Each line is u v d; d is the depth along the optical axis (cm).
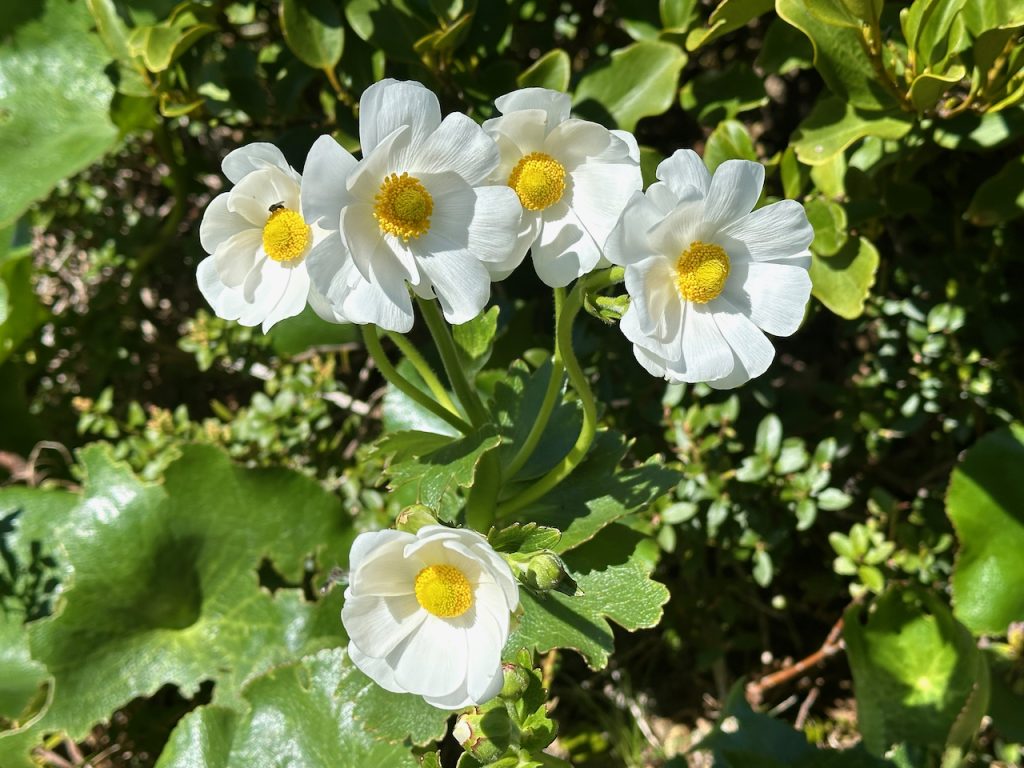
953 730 43
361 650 27
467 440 32
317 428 51
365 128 24
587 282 28
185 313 60
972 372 46
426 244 26
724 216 25
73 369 58
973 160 46
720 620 52
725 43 54
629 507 34
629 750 50
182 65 47
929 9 35
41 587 47
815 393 50
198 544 46
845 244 41
